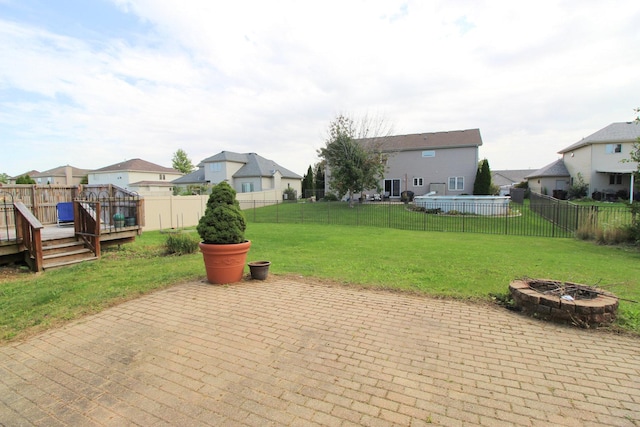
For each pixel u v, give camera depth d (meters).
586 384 2.31
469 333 3.18
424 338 3.07
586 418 1.94
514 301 3.89
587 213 10.68
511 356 2.72
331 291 4.58
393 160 28.83
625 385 2.29
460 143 26.81
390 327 3.33
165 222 15.94
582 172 26.89
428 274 5.50
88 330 3.32
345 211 20.48
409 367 2.55
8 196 8.97
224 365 2.59
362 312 3.76
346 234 11.78
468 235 11.60
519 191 24.23
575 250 8.31
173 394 2.22
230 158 34.47
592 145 25.27
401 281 5.05
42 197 9.75
